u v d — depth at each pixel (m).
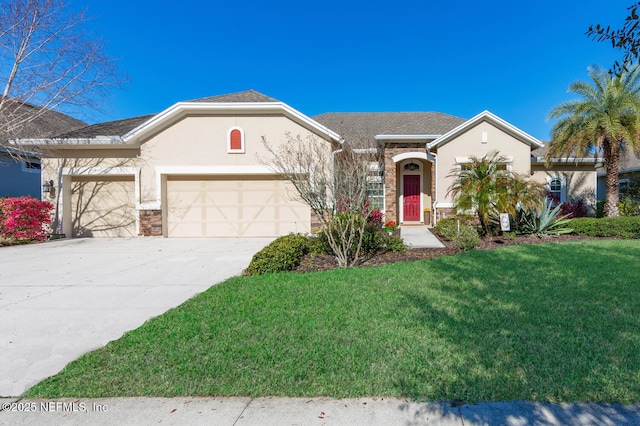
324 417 2.63
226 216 14.07
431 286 5.93
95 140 13.32
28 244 12.19
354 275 6.79
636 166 21.14
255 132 13.74
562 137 14.68
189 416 2.68
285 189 13.99
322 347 3.68
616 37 3.01
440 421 2.56
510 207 11.28
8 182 17.34
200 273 7.55
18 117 13.61
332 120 20.39
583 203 17.22
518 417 2.58
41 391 3.03
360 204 8.83
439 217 14.91
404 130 16.39
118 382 3.14
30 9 12.88
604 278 6.23
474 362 3.31
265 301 5.25
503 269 7.06
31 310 5.17
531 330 4.02
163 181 13.91
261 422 2.59
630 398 2.74
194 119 13.81
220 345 3.78
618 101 13.67
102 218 14.22
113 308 5.26
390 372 3.18
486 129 14.79
